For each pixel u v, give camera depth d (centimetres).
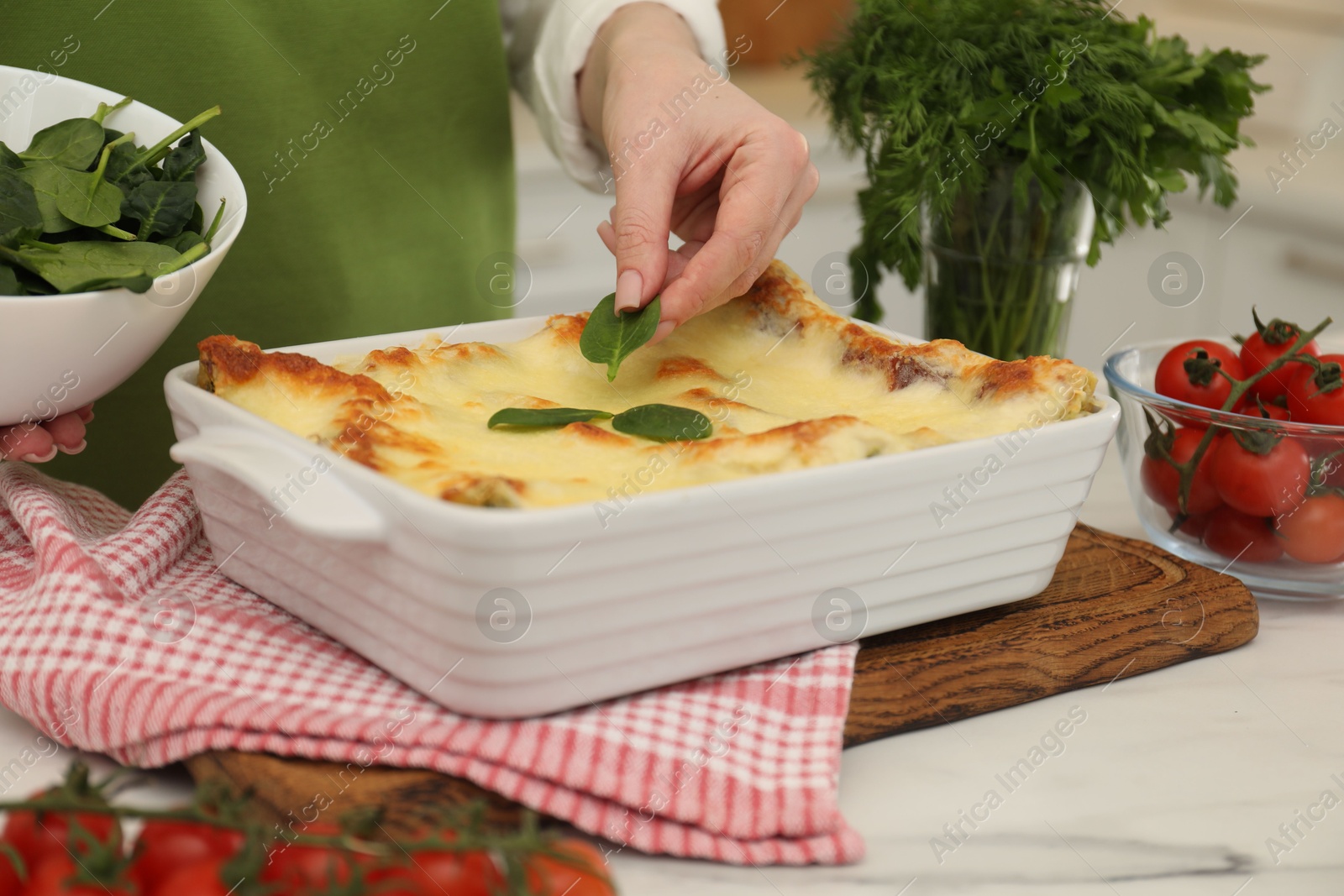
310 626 83
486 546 64
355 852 50
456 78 139
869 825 69
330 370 86
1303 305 219
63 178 88
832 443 79
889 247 124
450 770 66
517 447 82
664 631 73
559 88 131
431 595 67
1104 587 95
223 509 85
